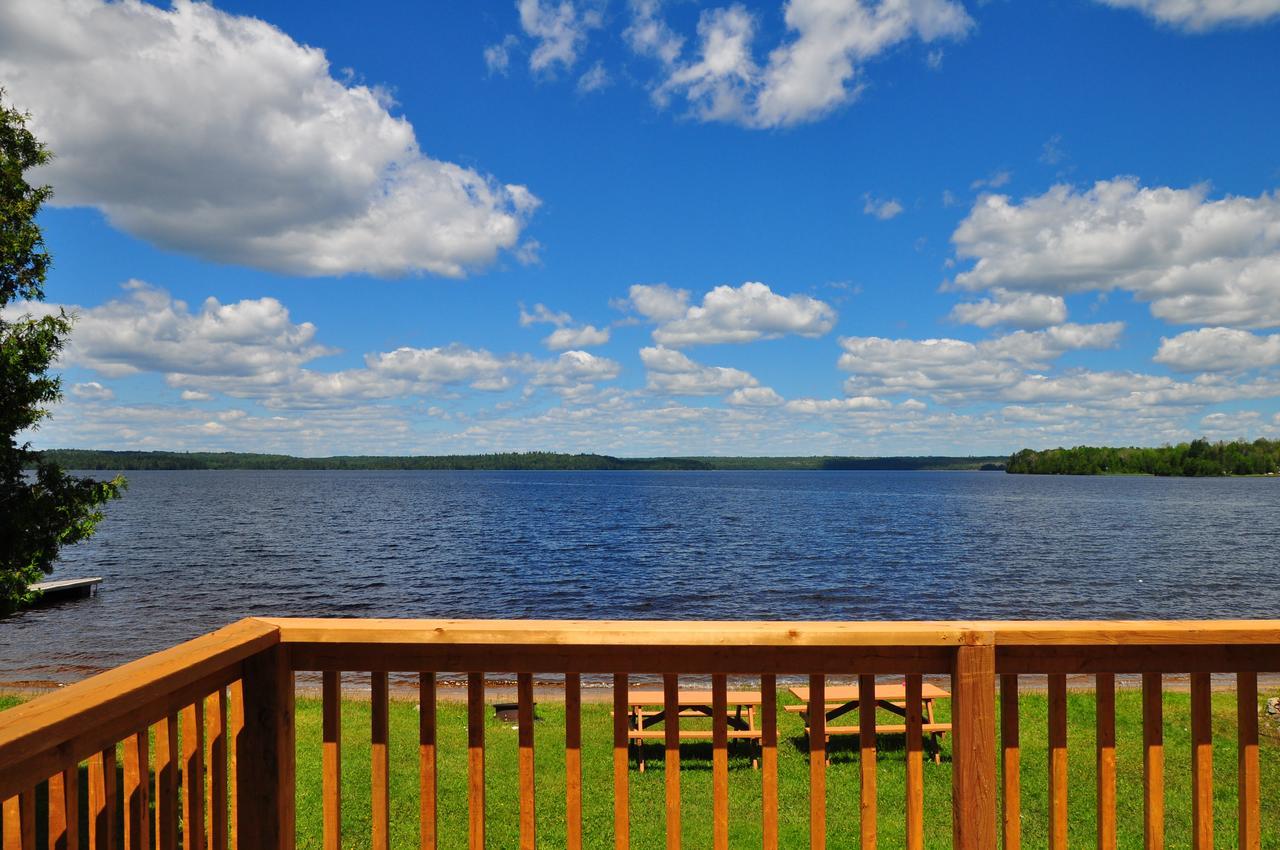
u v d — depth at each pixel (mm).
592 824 7844
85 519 7930
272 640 2359
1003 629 2393
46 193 7699
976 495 129375
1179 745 9609
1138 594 32375
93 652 22031
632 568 39750
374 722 2424
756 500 111250
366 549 47688
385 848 2412
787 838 7352
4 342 7188
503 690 15195
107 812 1872
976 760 2383
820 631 2355
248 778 2406
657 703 9836
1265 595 32219
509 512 82812
